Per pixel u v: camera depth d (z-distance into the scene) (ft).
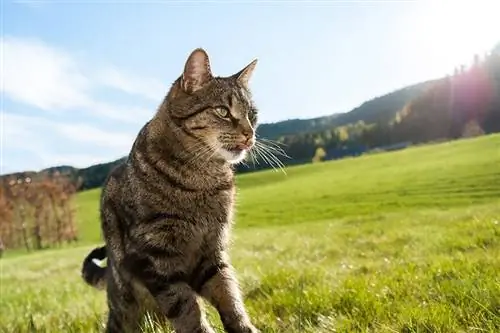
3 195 23.34
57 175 25.64
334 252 4.46
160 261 1.76
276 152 2.44
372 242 4.68
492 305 1.74
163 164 1.79
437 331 1.64
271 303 2.31
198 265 1.86
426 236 4.30
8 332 2.51
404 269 2.64
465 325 1.64
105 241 1.98
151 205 1.77
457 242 3.48
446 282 2.14
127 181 1.86
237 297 1.86
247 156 2.14
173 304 1.74
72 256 11.38
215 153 1.88
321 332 1.82
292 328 1.89
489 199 10.41
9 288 5.50
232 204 1.92
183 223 1.78
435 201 11.56
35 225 23.45
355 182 17.69
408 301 1.99
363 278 2.52
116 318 1.98
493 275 2.11
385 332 1.71
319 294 2.26
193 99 1.91
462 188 12.41
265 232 9.74
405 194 13.61
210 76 1.99
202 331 1.73
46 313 3.05
